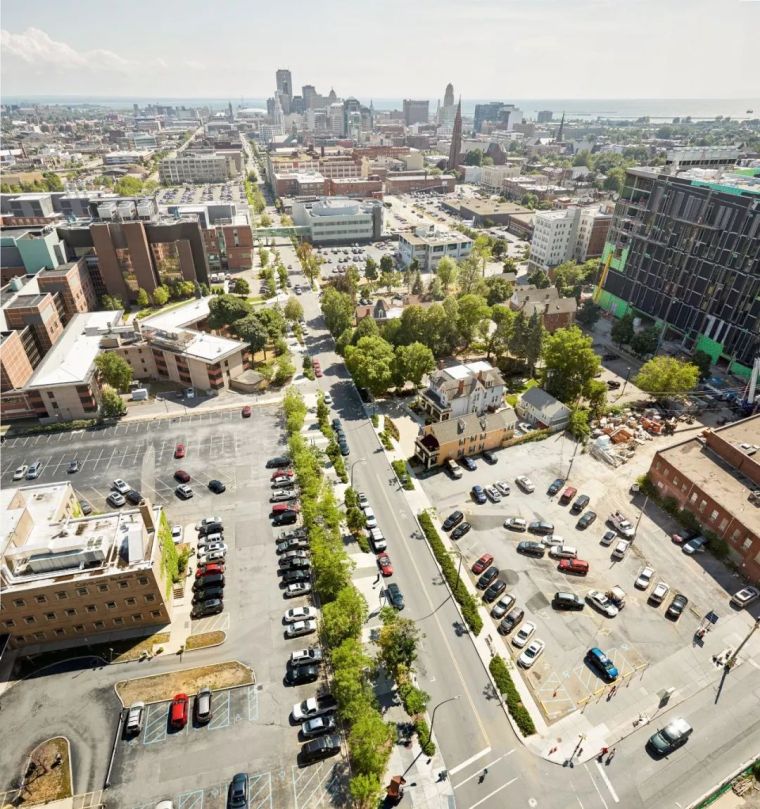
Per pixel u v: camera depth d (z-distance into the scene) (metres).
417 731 67.75
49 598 76.19
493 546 97.12
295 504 105.75
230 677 75.38
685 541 97.94
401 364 139.75
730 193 145.75
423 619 83.44
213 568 90.50
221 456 120.81
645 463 118.69
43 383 131.25
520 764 65.19
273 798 62.25
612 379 155.00
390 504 106.50
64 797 62.69
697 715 70.62
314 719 68.94
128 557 78.69
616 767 65.00
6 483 113.25
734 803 61.91
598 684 74.25
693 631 81.69
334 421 133.00
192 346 148.88
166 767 65.31
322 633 79.00
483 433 119.44
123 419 135.12
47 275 175.75
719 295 153.62
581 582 89.88
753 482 100.75
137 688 74.12
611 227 193.50
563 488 110.88
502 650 78.88
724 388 146.88
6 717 71.00
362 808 60.97
